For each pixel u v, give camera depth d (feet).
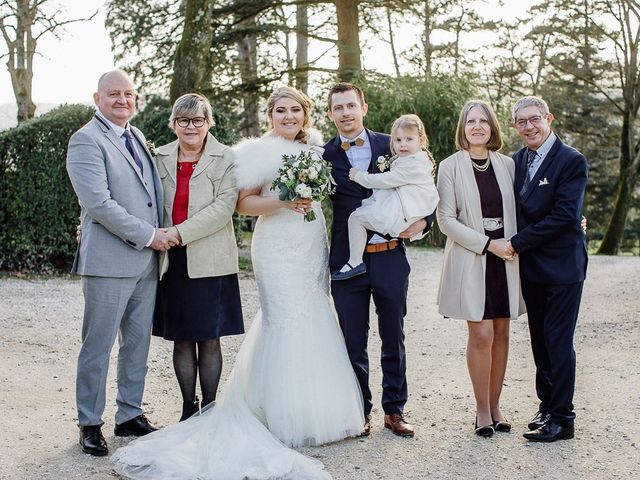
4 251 36.17
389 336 14.66
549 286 14.11
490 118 14.46
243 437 13.35
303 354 14.30
